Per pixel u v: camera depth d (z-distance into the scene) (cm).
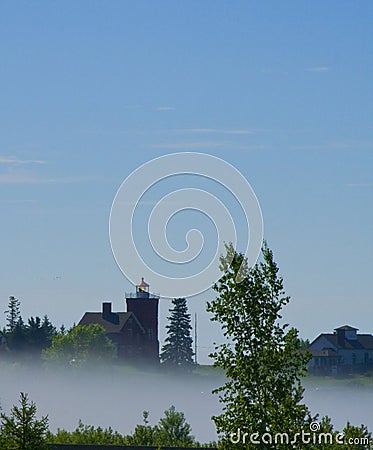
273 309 5931
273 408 5819
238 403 5862
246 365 5866
